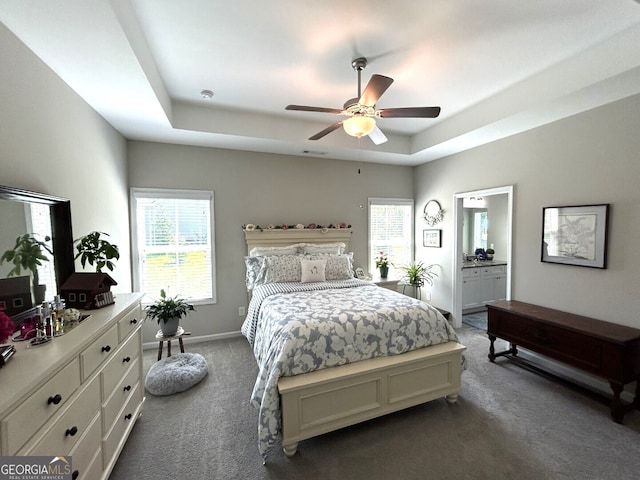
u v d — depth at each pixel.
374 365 2.05
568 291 2.83
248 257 3.76
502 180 3.46
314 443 1.96
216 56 2.20
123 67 1.89
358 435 2.03
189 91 2.77
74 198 2.20
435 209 4.54
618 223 2.46
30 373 1.03
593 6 1.72
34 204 1.67
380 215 4.86
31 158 1.70
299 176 4.24
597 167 2.58
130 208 3.44
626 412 2.18
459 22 1.85
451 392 2.33
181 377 2.58
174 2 1.66
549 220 2.97
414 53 2.19
